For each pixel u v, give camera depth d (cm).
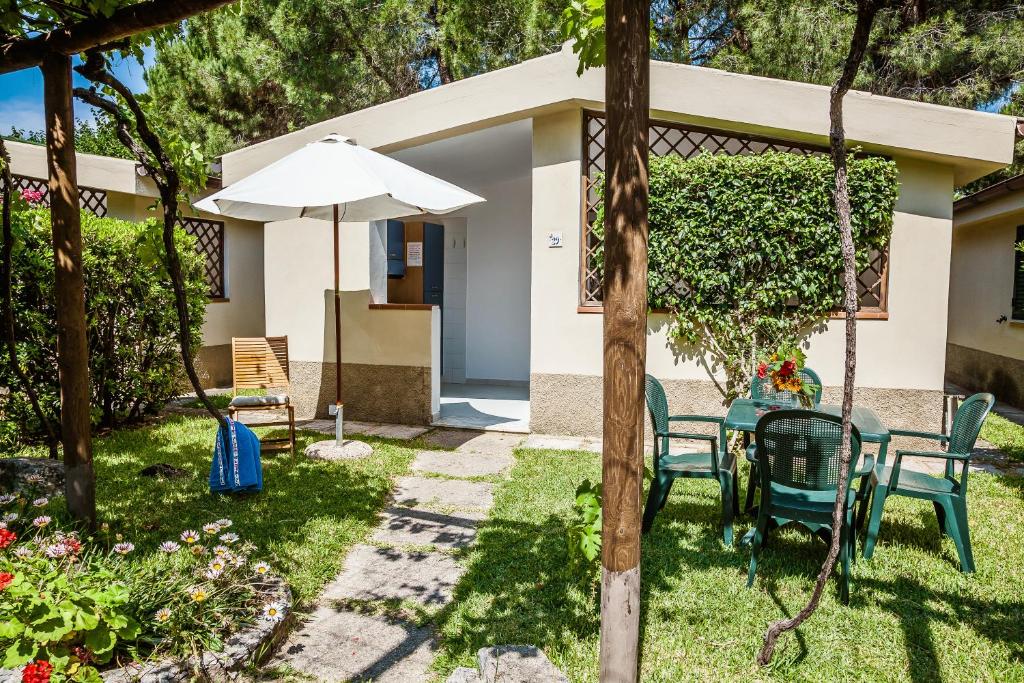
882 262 667
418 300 893
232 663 266
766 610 331
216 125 1273
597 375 700
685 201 668
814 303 663
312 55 1188
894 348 668
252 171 809
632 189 229
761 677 277
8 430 579
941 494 385
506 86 679
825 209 646
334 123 773
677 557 394
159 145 408
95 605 241
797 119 648
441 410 846
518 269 1033
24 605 233
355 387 789
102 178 870
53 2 335
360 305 782
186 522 425
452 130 722
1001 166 648
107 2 312
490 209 1045
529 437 706
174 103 1270
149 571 312
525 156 854
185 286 771
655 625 316
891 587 357
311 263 800
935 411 668
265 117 1339
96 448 621
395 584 361
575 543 329
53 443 485
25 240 577
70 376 361
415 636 309
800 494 373
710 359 691
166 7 302
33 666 217
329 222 790
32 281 586
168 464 556
